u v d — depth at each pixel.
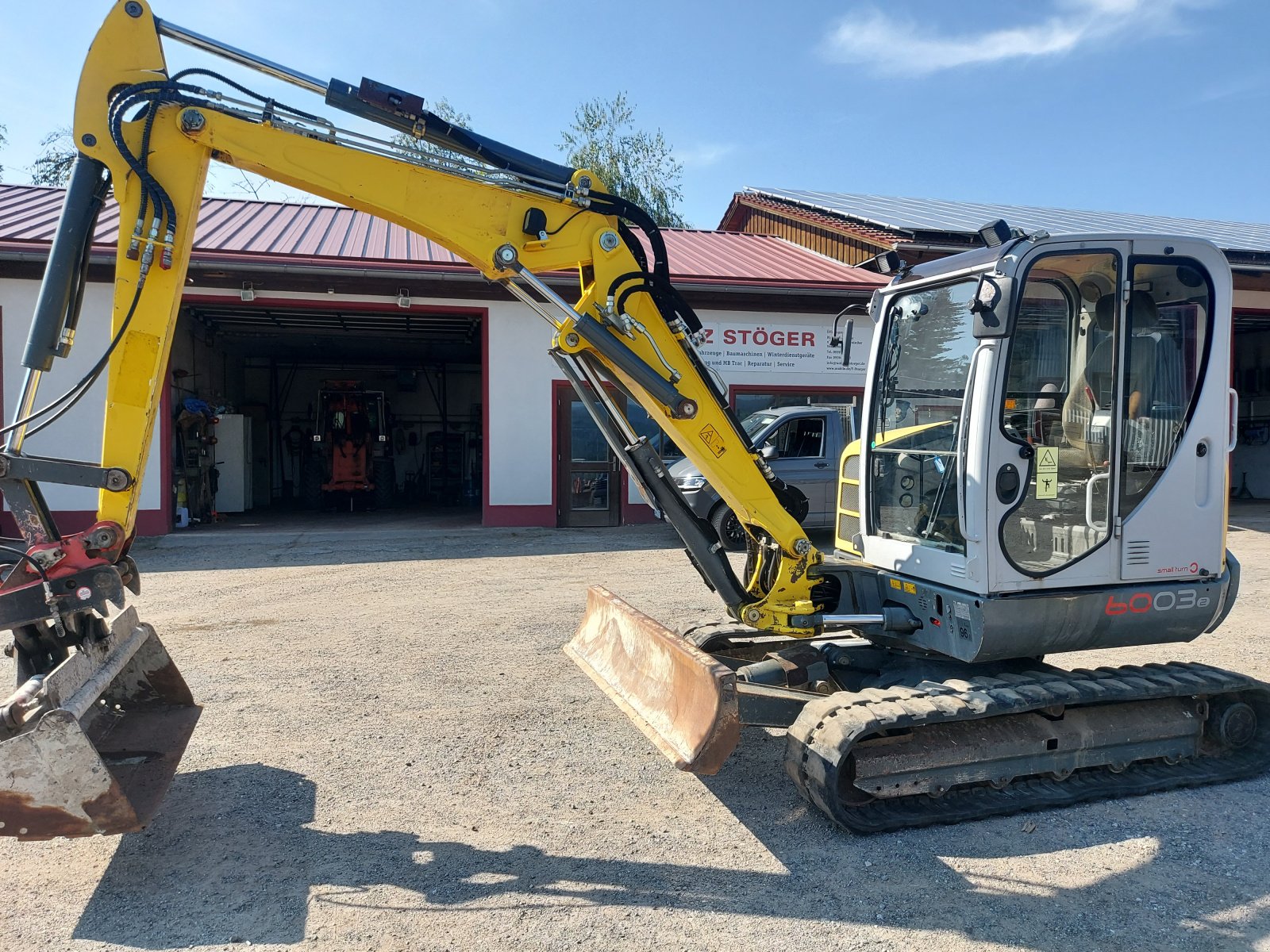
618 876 3.39
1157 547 4.15
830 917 3.09
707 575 4.52
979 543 3.90
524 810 3.97
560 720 5.12
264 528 13.61
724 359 13.77
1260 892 3.25
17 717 3.14
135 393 3.54
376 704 5.38
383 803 4.04
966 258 4.13
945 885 3.30
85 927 3.05
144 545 11.58
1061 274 4.04
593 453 13.56
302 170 3.72
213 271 11.98
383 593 8.59
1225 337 4.20
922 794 3.92
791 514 4.65
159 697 4.25
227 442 16.25
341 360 20.84
